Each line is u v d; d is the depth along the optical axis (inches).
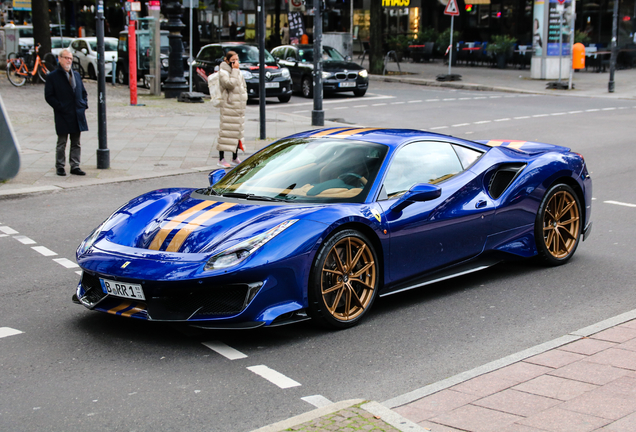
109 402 143.3
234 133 448.1
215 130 607.8
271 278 170.1
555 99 845.8
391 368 160.6
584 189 250.2
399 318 195.6
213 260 167.5
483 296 214.7
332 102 839.1
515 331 183.8
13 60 906.7
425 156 216.1
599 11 1296.8
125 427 132.6
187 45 1676.9
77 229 302.8
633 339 167.8
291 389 149.6
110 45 1068.5
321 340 178.7
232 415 137.4
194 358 166.9
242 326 169.2
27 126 600.7
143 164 457.4
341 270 184.7
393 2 1593.3
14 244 278.4
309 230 176.4
